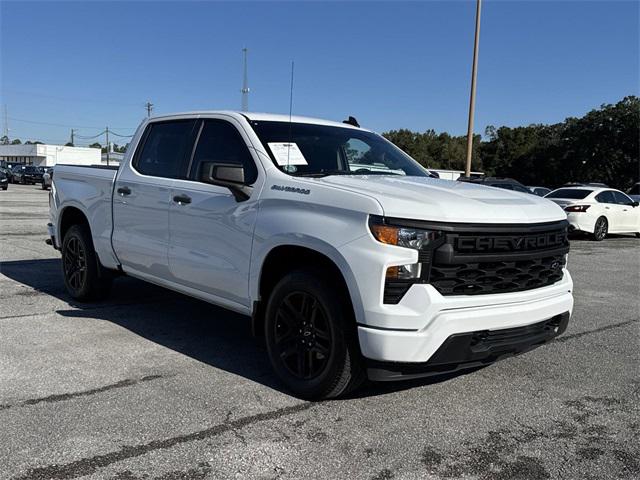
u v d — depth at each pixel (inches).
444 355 139.3
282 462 123.6
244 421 142.8
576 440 138.7
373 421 145.2
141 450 127.0
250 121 185.6
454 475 120.8
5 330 212.8
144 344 201.5
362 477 118.8
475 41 882.1
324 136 196.1
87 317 233.6
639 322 260.5
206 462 122.6
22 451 125.3
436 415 150.2
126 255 221.1
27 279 307.9
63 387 161.2
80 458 123.0
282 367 162.4
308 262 159.9
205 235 183.9
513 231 147.9
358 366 148.6
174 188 196.2
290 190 159.9
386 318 136.1
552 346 217.3
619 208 685.3
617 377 184.1
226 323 231.6
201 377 171.8
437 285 139.2
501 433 141.1
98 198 234.5
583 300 310.3
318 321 153.9
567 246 170.2
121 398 154.6
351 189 149.2
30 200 1018.7
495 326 144.8
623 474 123.2
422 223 137.3
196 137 199.3
